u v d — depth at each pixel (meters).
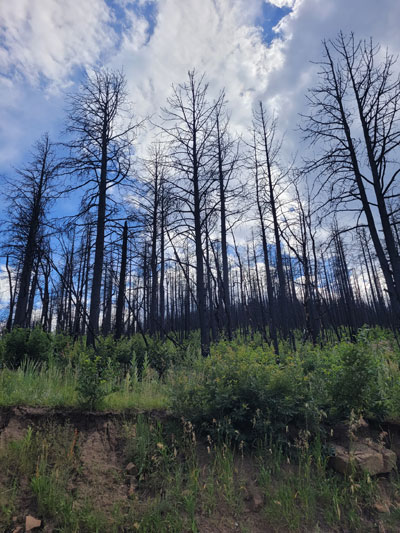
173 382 5.63
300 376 5.43
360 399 5.21
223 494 4.02
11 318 21.23
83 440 4.55
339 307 26.67
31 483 3.72
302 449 4.55
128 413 5.19
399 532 3.69
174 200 14.40
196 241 13.68
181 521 3.55
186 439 4.70
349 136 12.48
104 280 20.86
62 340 10.41
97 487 3.90
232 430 4.73
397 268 10.88
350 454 4.33
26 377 6.34
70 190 15.47
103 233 14.94
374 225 11.62
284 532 3.63
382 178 11.27
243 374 5.36
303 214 14.01
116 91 16.62
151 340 12.16
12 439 4.31
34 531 3.27
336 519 3.86
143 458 4.31
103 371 5.73
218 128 16.58
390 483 4.37
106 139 15.94
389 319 26.53
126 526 3.48
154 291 18.31
